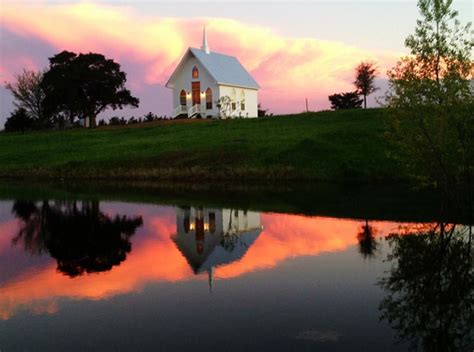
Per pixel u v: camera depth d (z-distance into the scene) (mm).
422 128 12844
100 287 8305
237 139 34031
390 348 5848
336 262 9641
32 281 8719
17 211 16953
